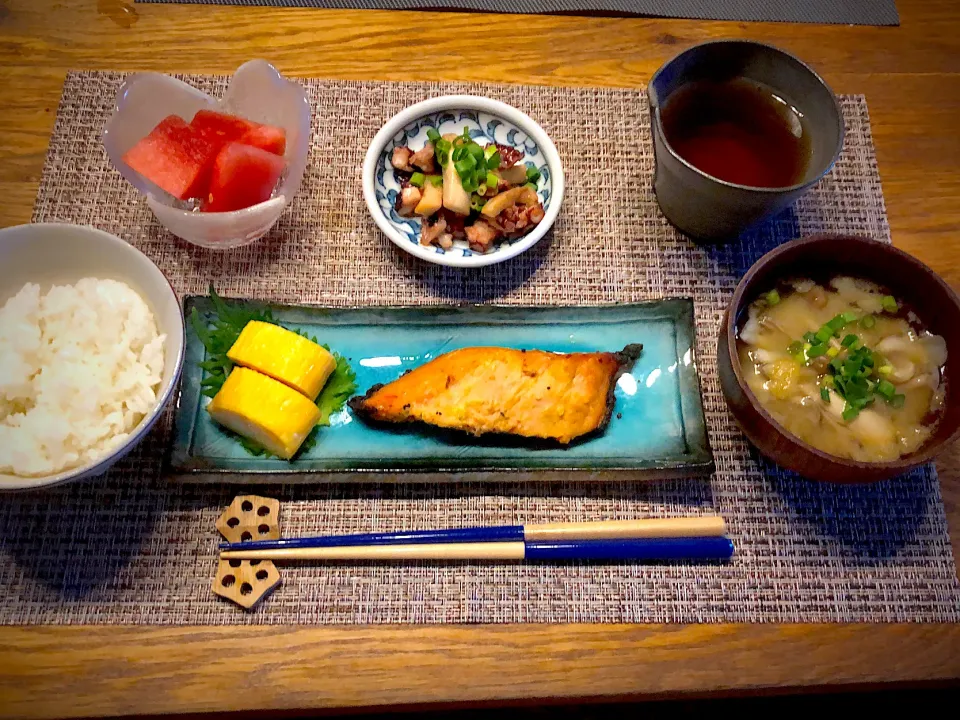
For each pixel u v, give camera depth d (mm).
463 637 340
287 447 344
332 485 363
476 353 365
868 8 482
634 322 395
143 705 321
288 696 325
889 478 344
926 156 453
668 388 383
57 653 328
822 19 481
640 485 373
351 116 443
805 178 383
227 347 370
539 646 340
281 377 347
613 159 445
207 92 441
